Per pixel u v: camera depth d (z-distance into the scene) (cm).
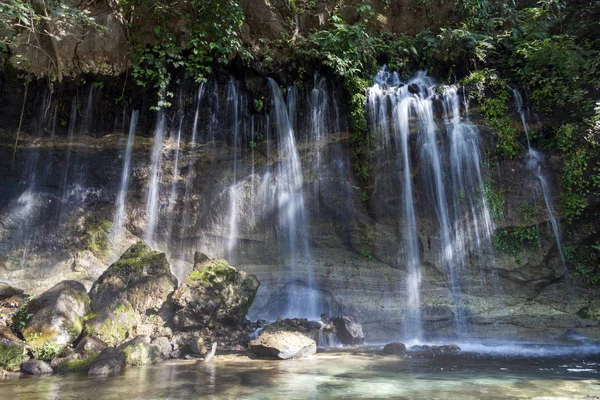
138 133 1130
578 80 1151
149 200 1097
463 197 1102
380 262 1095
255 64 1158
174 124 1142
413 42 1313
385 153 1145
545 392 497
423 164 1127
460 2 1378
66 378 580
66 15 955
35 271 980
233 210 1112
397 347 780
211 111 1158
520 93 1186
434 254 1082
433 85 1249
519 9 1527
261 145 1161
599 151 1070
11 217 1027
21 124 1083
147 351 692
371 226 1115
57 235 1032
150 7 1092
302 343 752
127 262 866
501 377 585
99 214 1070
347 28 1205
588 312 1020
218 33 1094
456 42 1256
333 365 666
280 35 1220
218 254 1084
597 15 1329
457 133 1134
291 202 1130
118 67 1093
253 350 747
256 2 1228
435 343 930
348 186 1141
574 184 1080
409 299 1051
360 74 1229
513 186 1104
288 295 1066
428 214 1107
